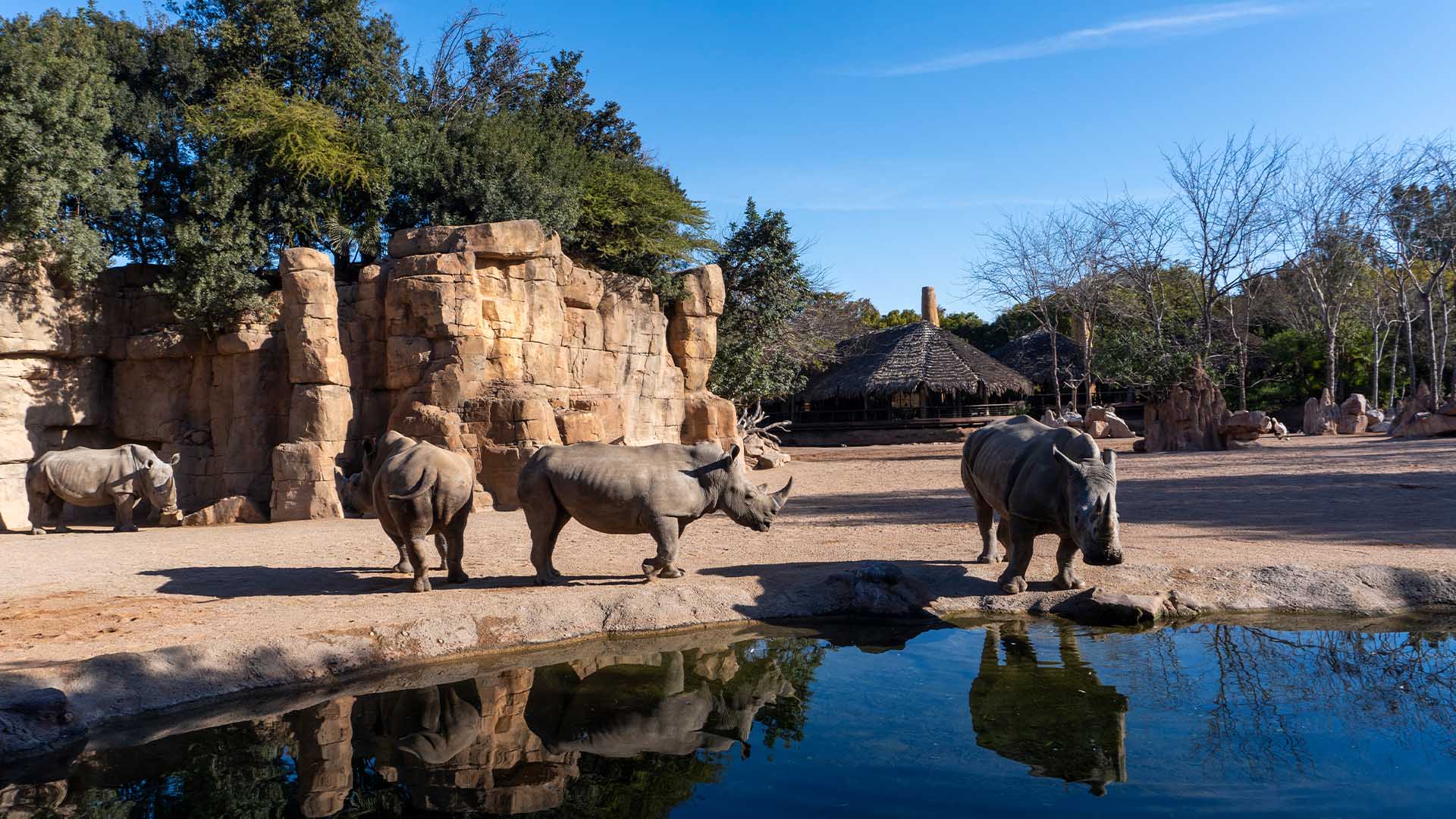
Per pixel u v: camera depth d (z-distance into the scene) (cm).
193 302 1903
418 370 1842
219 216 2017
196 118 2186
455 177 2406
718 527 1350
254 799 459
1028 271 4831
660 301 2741
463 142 2488
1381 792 428
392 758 517
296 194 2209
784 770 476
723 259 3272
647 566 919
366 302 1917
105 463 1638
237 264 2003
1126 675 638
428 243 1925
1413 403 3155
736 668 690
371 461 1030
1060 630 775
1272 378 5169
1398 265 4144
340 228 2267
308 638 689
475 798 455
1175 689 603
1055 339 4969
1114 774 458
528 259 2023
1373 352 4909
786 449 4078
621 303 2480
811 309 4147
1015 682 625
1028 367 5406
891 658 702
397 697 631
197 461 1936
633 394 2528
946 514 1436
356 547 1248
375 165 2325
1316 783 441
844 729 542
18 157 1750
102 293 1980
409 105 2666
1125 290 4906
